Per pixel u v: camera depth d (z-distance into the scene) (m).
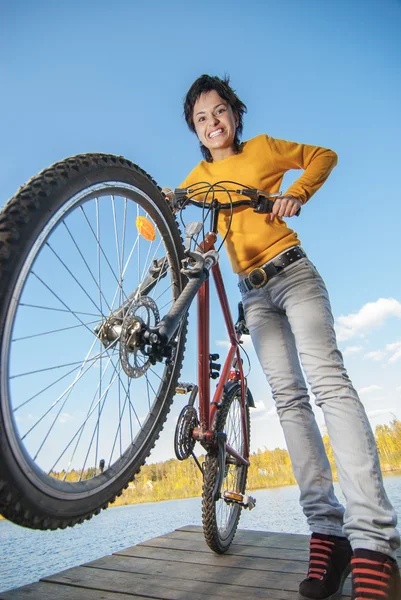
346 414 1.19
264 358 1.49
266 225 1.49
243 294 1.57
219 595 1.29
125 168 1.14
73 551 2.36
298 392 1.43
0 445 0.75
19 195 0.84
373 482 1.10
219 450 1.64
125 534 2.76
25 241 0.80
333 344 1.32
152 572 1.50
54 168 0.93
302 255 1.45
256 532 2.04
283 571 1.47
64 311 0.95
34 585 1.40
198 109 1.64
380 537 1.04
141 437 1.24
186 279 1.44
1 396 0.75
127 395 1.19
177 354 1.41
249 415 2.12
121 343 1.04
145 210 1.29
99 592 1.33
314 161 1.45
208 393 1.59
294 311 1.37
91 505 1.01
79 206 0.98
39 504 0.85
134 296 1.19
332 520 1.29
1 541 2.51
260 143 1.56
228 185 1.55
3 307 0.76
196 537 1.91
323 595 1.20
